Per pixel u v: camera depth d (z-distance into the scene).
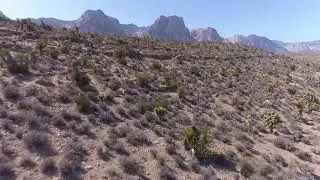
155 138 18.27
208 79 42.44
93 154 14.52
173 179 14.15
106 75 30.06
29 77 22.84
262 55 86.19
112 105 22.06
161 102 25.03
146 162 15.19
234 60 66.06
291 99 41.78
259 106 34.78
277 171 17.11
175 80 35.69
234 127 24.34
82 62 31.89
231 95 36.84
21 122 15.34
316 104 39.06
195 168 15.59
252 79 50.34
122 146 15.73
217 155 17.78
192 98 30.19
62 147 14.24
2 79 20.56
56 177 12.00
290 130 27.61
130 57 43.69
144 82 30.53
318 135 27.34
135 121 19.53
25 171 11.88
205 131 17.95
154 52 52.19
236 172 16.36
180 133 20.11
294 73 68.12
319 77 69.69
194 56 57.81
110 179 12.80
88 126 16.88
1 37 36.62
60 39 45.22
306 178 16.53
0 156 12.15
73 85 23.42
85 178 12.49
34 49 33.38
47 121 16.17
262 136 24.19
